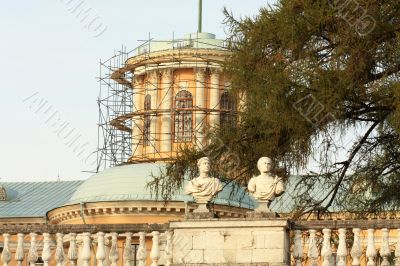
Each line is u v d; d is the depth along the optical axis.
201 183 55.03
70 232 56.19
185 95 167.38
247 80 69.44
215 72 165.75
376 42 66.69
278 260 53.19
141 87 170.12
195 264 53.97
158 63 167.88
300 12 68.81
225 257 53.75
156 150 162.75
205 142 73.38
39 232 56.47
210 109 163.00
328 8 67.50
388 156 70.56
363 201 71.62
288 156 68.81
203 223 54.22
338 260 53.56
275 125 67.62
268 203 54.12
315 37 68.50
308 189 72.12
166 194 74.06
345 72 66.25
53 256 57.22
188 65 166.62
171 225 54.66
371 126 70.31
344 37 66.75
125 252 55.91
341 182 71.69
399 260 52.53
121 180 147.50
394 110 66.06
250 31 70.06
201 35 170.25
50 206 174.00
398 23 67.12
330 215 72.31
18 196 178.12
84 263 55.81
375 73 67.88
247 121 69.44
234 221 53.91
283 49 68.88
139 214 143.12
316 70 66.62
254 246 53.53
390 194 70.56
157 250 55.62
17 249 56.56
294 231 54.50
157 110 165.38
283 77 67.19
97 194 147.50
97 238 57.00
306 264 55.56
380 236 54.84
